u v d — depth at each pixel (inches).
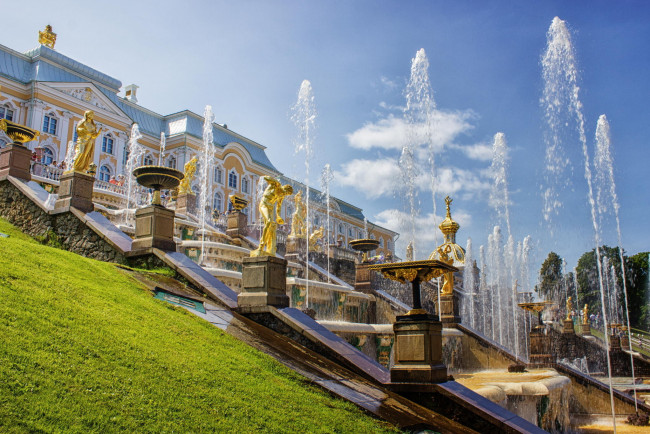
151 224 471.5
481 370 715.4
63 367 195.8
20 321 218.4
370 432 251.0
